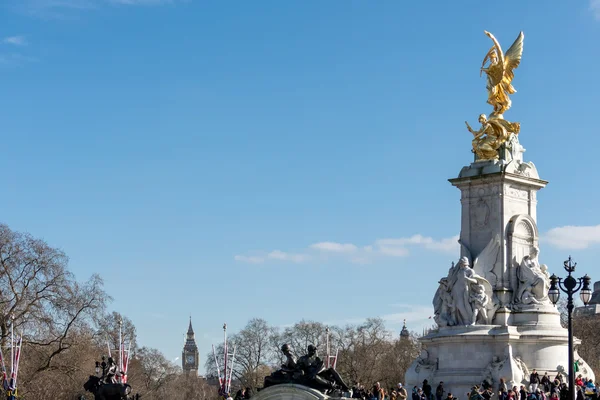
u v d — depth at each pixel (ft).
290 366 303.07
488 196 427.74
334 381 303.07
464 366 407.44
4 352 514.68
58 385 546.26
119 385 410.11
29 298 526.16
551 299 284.41
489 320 412.36
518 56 443.73
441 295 422.41
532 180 433.07
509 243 423.23
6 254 526.16
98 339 588.50
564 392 343.26
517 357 404.36
